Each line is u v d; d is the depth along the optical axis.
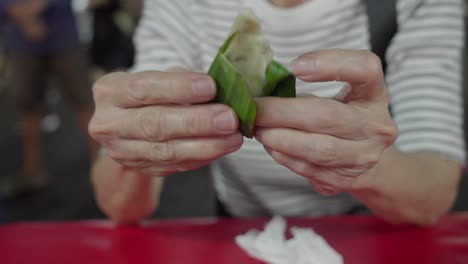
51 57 1.77
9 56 1.78
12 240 0.64
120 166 0.63
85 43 2.25
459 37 0.67
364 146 0.48
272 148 0.50
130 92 0.50
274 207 0.74
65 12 1.74
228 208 0.79
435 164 0.63
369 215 0.68
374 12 0.65
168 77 0.49
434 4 0.65
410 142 0.65
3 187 1.87
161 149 0.50
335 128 0.48
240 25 0.49
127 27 1.94
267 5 0.67
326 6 0.67
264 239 0.60
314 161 0.49
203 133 0.49
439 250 0.61
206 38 0.71
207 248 0.62
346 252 0.61
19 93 1.80
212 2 0.70
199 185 1.87
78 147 2.29
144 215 0.68
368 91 0.48
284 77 0.49
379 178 0.58
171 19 0.71
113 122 0.51
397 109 0.66
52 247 0.63
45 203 1.79
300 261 0.58
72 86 1.82
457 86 0.66
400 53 0.66
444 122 0.64
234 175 0.73
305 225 0.66
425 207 0.62
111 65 1.96
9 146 2.31
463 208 1.48
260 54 0.50
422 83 0.65
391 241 0.62
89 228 0.66
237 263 0.59
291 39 0.68
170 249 0.62
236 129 0.49
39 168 1.93
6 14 1.70
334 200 0.73
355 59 0.47
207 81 0.48
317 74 0.46
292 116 0.48
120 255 0.61
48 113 2.69
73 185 1.92
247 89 0.48
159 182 0.70
